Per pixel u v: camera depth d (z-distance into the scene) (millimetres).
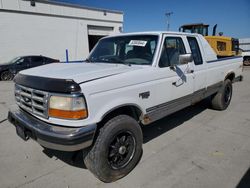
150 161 3391
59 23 19438
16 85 3188
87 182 2920
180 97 3984
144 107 3227
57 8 19062
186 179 2938
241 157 3475
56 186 2840
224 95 5797
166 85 3570
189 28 14445
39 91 2619
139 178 2984
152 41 3619
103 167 2736
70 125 2445
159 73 3412
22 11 17031
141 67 3283
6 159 3504
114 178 2914
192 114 5648
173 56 3811
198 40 4598
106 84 2639
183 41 4086
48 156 3592
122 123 2838
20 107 3193
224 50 13055
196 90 4469
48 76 2688
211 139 4152
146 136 4328
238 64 6262
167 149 3773
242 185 2793
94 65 3453
